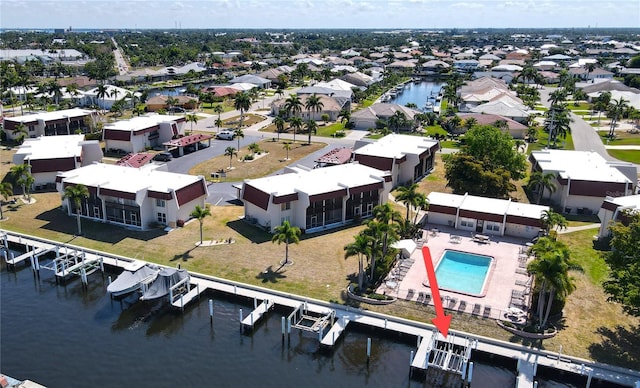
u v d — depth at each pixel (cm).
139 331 5709
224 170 11225
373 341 5566
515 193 10112
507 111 16388
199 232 7944
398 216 6712
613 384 4741
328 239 7788
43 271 7075
